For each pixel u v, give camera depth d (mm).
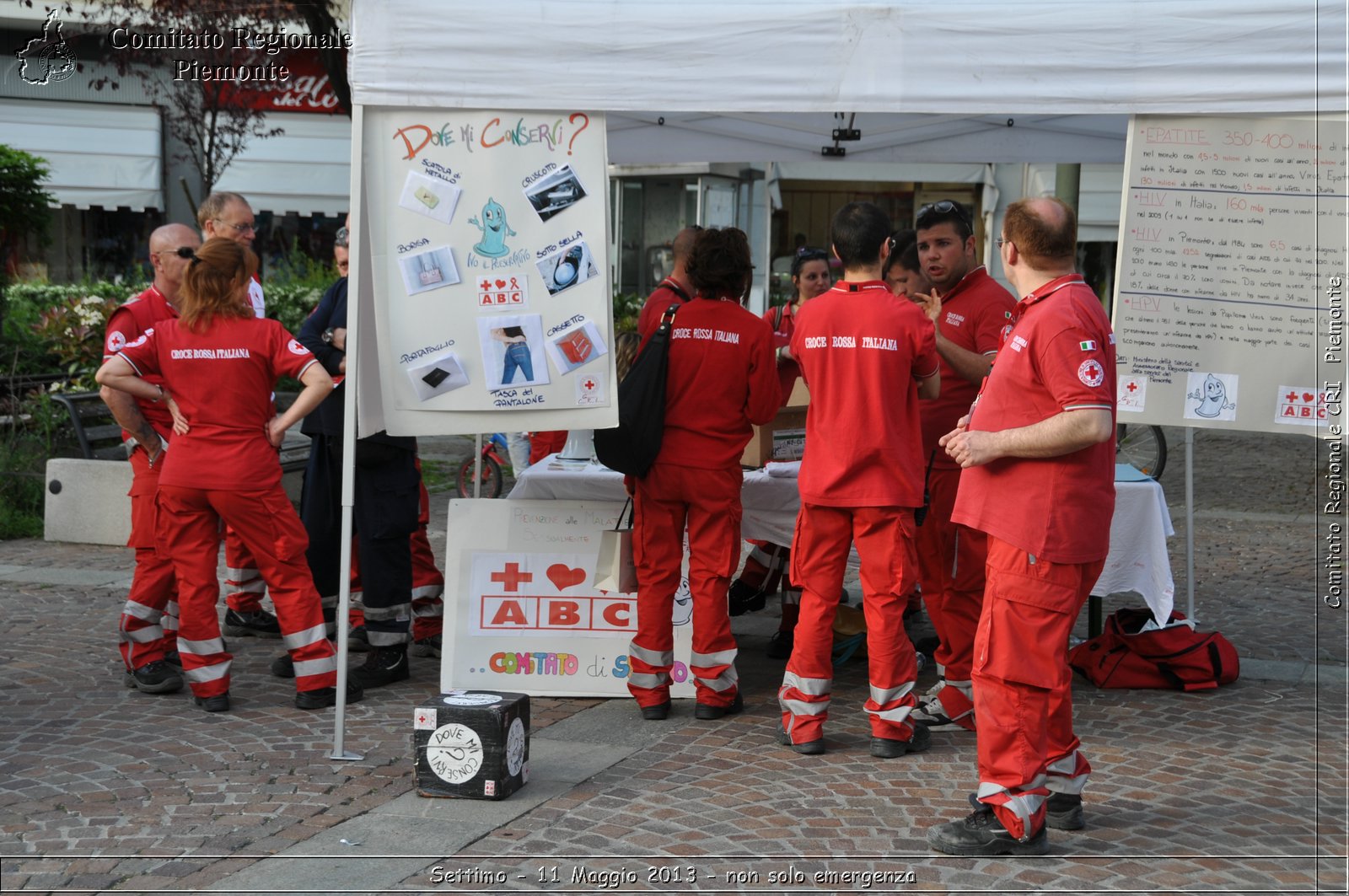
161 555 5375
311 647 5422
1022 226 3875
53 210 18938
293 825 4133
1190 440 6664
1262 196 4578
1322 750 4938
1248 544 9438
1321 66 4391
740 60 4641
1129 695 5727
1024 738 3875
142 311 5641
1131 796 4438
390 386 4883
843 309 4672
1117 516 5785
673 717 5371
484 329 4910
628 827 4129
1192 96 4477
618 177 17266
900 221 20688
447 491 11438
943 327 5148
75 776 4574
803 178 20531
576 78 4715
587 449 6160
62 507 9234
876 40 4570
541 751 4906
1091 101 4523
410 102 4742
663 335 5062
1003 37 4527
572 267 4930
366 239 5219
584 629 5695
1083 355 3689
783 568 6781
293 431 10078
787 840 4020
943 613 5133
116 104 19422
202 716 5324
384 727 5188
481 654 5695
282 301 15797
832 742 5020
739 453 5184
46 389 11000
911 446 4688
